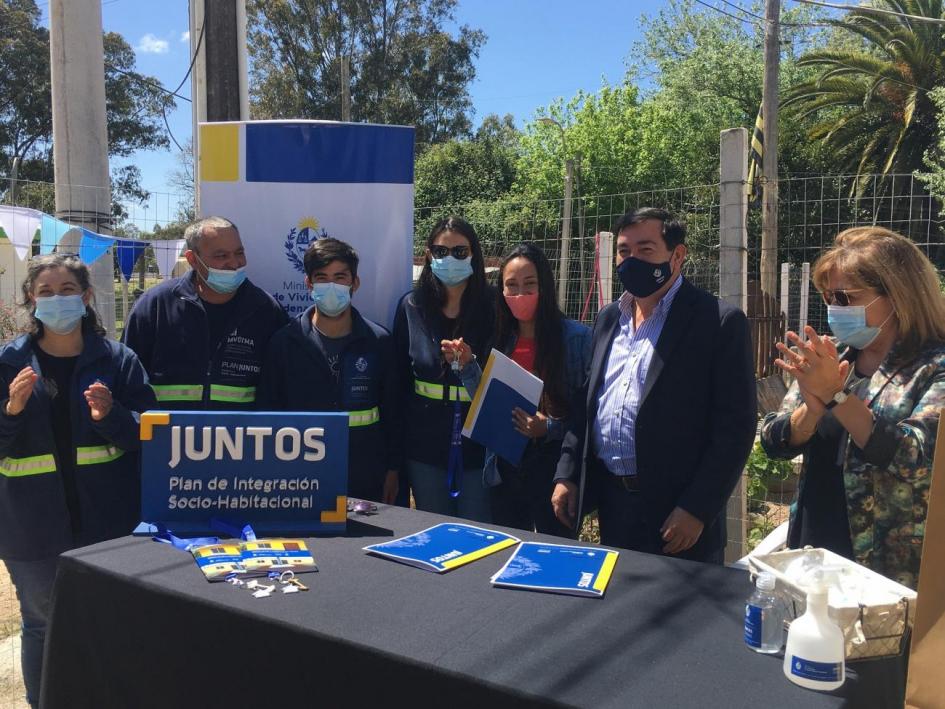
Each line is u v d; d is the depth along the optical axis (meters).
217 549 2.01
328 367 3.32
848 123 21.91
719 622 1.62
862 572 1.64
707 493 2.48
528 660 1.46
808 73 25.09
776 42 13.70
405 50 34.59
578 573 1.87
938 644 1.40
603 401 2.78
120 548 2.08
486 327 3.39
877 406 2.11
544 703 1.32
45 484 2.84
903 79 20.72
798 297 14.49
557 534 3.26
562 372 3.22
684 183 26.41
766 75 13.81
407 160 3.89
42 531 2.85
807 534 2.27
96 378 2.91
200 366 3.32
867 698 1.38
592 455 2.82
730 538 3.84
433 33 34.78
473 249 3.36
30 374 2.64
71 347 2.94
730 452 2.50
